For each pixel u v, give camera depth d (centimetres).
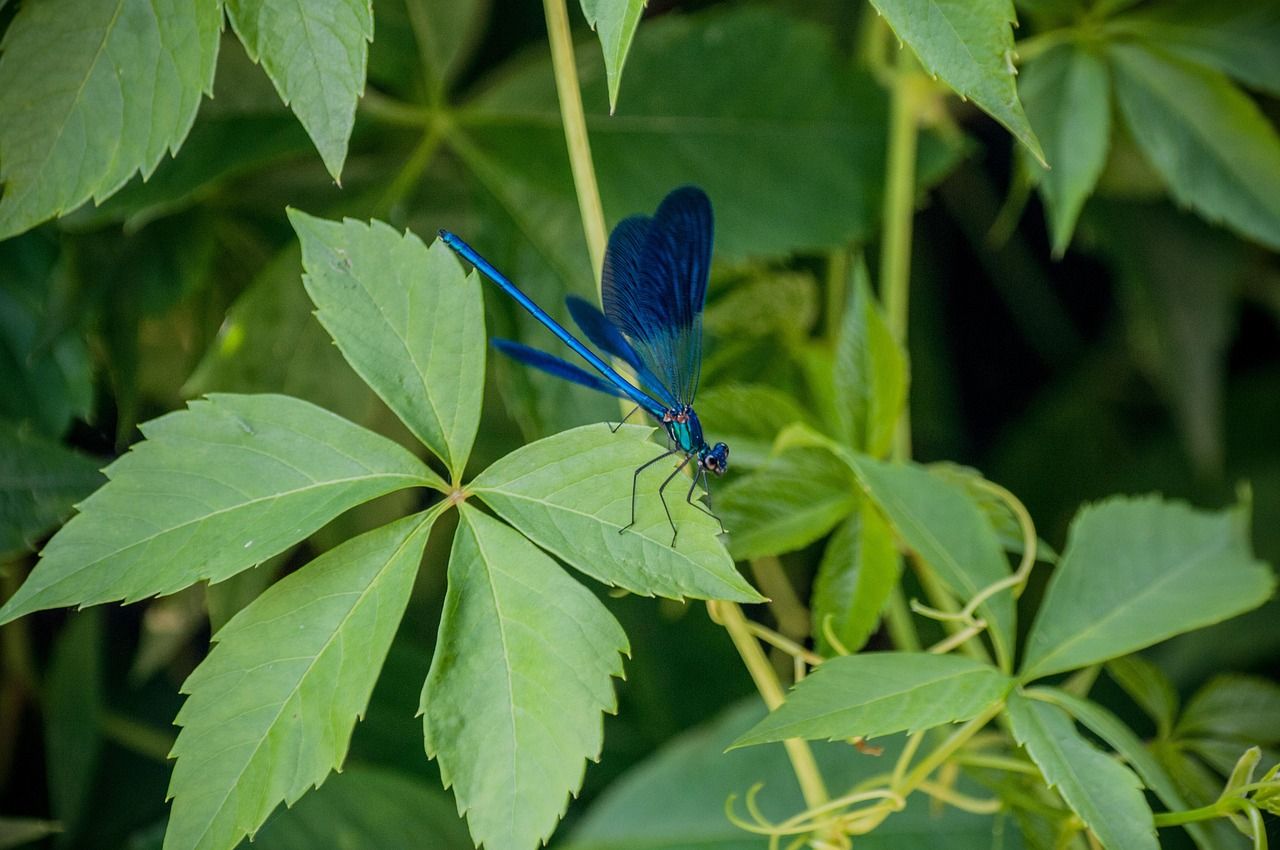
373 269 58
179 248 64
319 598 57
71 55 58
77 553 57
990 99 56
